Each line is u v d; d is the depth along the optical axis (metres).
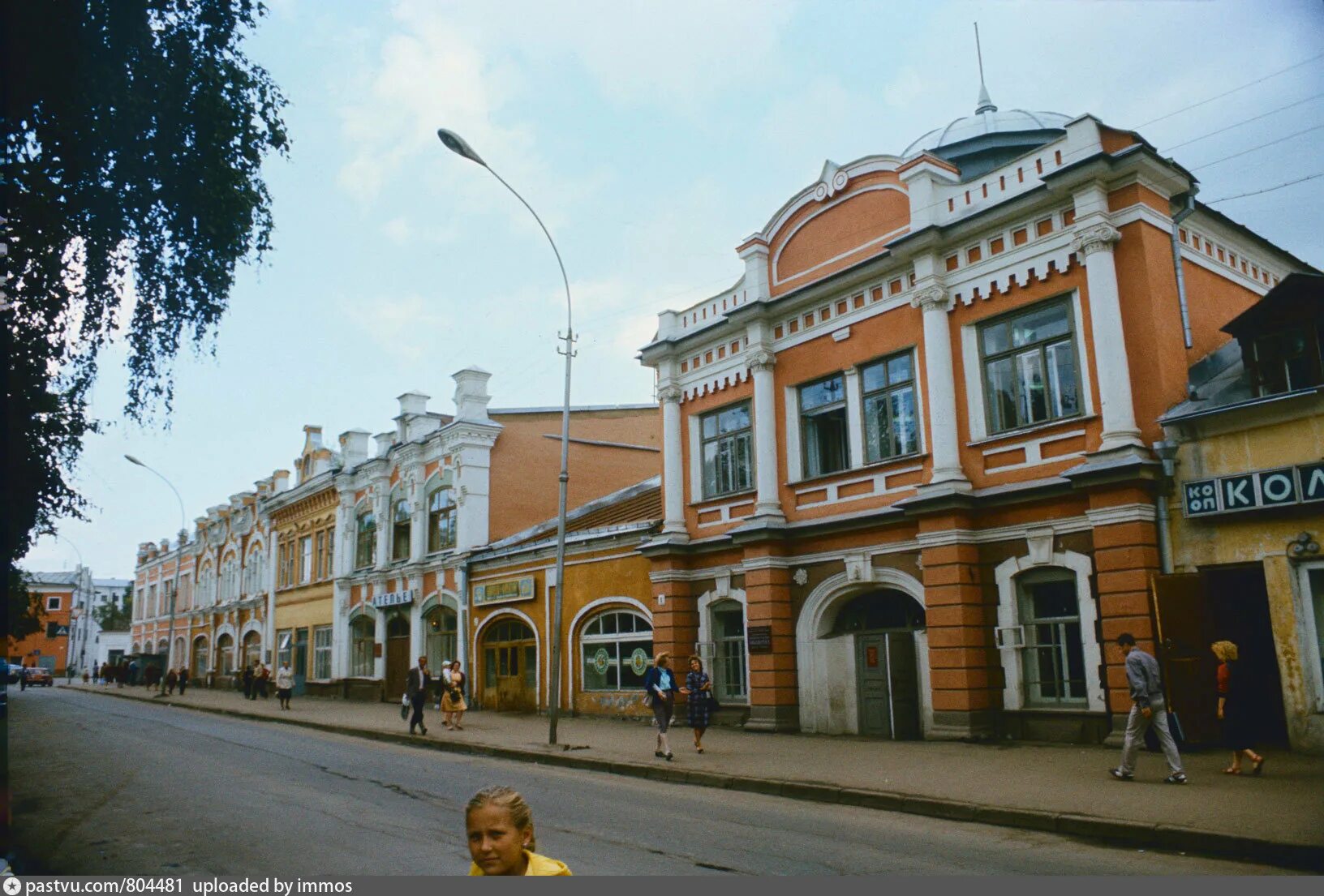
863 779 12.46
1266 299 13.62
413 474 34.28
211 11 10.54
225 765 15.74
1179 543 14.11
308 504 43.31
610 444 34.44
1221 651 11.72
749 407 21.67
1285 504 12.90
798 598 19.75
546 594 26.83
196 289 11.40
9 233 9.48
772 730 19.25
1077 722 14.78
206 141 10.67
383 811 11.05
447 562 31.30
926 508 16.67
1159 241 15.27
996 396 16.78
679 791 12.92
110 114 9.88
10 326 10.05
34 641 96.38
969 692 15.79
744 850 8.87
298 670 43.12
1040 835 9.49
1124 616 14.01
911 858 8.50
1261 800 9.82
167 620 65.38
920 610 18.05
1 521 10.09
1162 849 8.77
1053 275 15.97
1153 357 14.64
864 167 19.28
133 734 22.47
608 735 19.95
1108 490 14.42
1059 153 15.95
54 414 12.88
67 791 12.83
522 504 32.12
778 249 21.19
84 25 9.41
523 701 27.39
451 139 17.48
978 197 17.19
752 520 20.27
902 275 18.39
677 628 21.97
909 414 18.19
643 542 23.03
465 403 31.56
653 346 23.53
